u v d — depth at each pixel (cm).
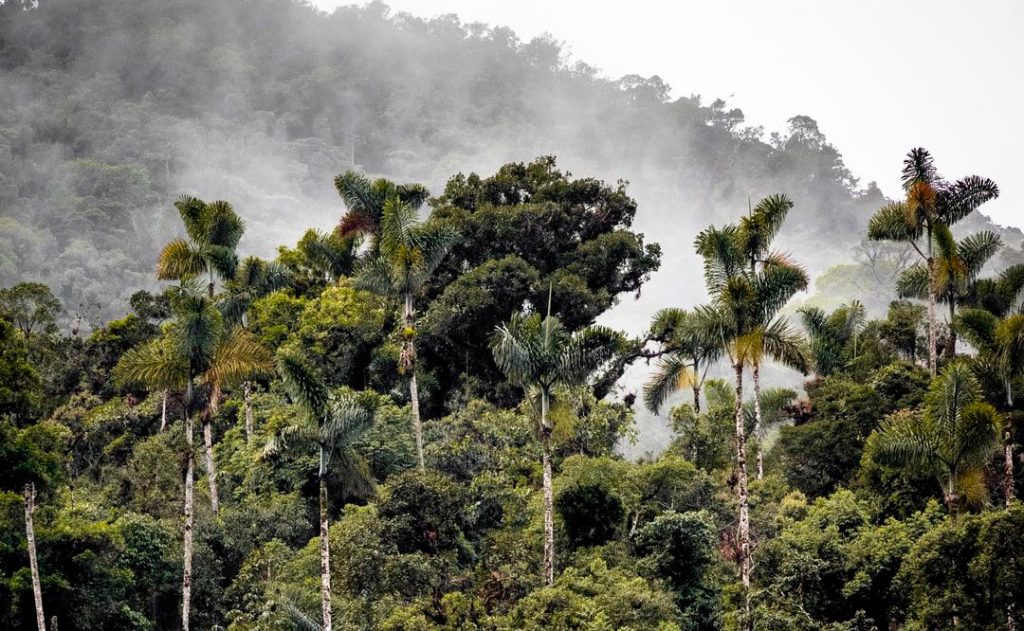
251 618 4850
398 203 6562
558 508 5325
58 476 5269
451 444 6203
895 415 5834
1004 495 5222
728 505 5384
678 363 6775
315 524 6078
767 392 6731
